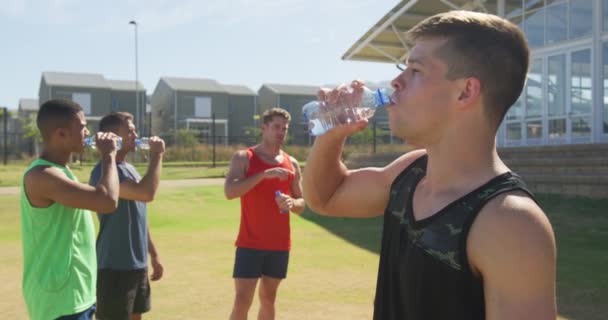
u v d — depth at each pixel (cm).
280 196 420
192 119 6244
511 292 116
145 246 402
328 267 681
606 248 741
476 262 123
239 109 6575
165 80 6512
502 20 136
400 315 142
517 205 120
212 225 1070
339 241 866
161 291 583
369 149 3161
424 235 133
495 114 135
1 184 1877
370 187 177
